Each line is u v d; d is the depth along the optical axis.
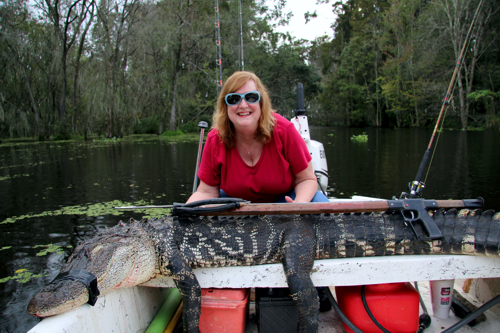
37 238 4.00
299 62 31.25
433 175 7.32
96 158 11.09
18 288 2.96
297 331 1.94
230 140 2.03
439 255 1.89
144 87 23.84
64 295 1.44
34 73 22.47
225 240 1.91
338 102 39.62
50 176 7.82
